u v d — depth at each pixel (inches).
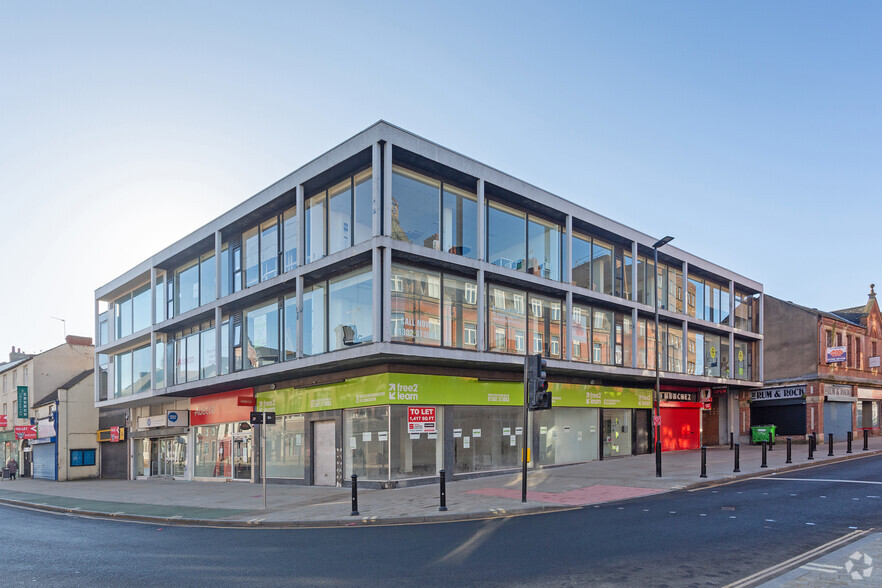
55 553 437.7
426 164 770.8
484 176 821.9
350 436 810.8
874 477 673.0
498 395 884.0
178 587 317.4
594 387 1042.7
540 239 927.7
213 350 1022.4
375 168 714.2
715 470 786.8
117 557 412.2
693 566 320.2
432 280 776.3
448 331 784.9
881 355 1518.2
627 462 980.6
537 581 299.6
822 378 1305.4
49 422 1482.5
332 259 764.6
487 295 847.7
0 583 342.0
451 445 812.6
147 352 1223.5
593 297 973.8
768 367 1406.3
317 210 837.2
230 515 598.2
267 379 924.6
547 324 933.8
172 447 1239.5
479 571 323.9
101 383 1390.3
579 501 581.0
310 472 862.5
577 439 1014.4
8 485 1312.7
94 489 1069.1
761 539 380.5
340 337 783.1
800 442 1314.0
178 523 591.8
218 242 977.5
